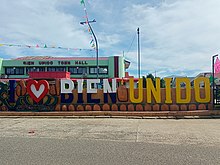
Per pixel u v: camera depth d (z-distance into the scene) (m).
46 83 16.80
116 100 16.58
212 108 15.98
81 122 12.96
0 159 6.01
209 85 16.12
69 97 16.81
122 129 10.52
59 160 5.93
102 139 8.41
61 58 49.47
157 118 14.51
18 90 17.08
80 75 48.12
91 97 16.77
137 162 5.76
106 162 5.77
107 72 48.12
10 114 16.06
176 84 16.23
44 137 8.84
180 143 7.73
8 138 8.66
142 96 16.30
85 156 6.27
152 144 7.60
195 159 5.98
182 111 15.29
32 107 16.83
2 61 48.75
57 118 14.98
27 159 6.01
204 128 10.62
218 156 6.23
